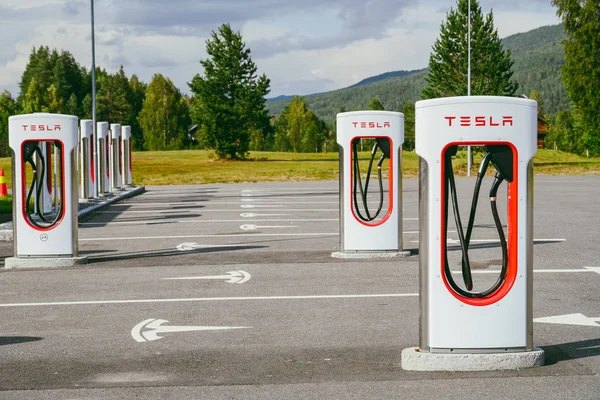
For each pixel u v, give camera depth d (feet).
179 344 23.16
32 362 21.39
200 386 18.81
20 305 29.37
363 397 17.69
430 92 212.64
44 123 38.40
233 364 20.86
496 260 38.22
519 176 19.97
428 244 19.99
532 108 20.02
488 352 20.01
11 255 43.39
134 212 70.74
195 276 34.96
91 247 46.16
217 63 254.06
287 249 43.65
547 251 41.27
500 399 17.39
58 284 33.58
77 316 27.27
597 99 197.88
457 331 19.98
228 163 236.22
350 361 20.99
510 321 20.01
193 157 288.51
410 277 33.96
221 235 51.13
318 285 32.35
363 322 25.73
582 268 35.78
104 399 17.88
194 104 264.11
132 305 28.96
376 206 71.05
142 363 21.11
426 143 19.94
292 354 21.84
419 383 18.74
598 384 18.42
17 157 38.55
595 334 23.67
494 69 204.23
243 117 254.27
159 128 469.16
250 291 31.27
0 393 18.47
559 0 202.18
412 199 79.15
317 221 59.47
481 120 19.85
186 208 74.08
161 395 18.13
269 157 289.12
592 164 171.63
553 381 18.71
